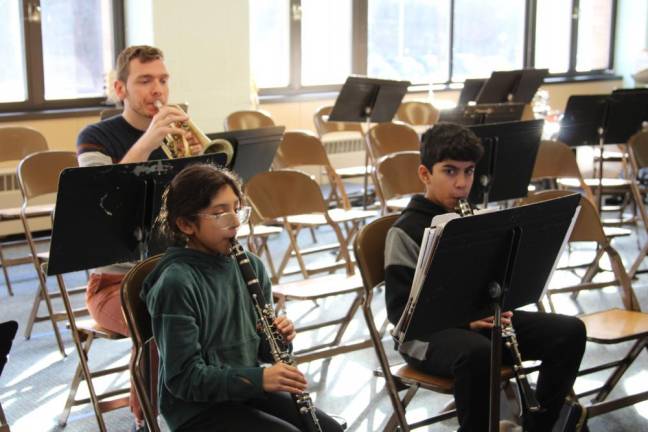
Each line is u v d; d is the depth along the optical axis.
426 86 8.58
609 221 5.43
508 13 9.23
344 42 8.01
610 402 2.92
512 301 2.38
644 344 3.07
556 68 9.80
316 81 7.90
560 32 9.74
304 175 3.98
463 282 2.22
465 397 2.47
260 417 2.11
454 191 2.70
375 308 4.47
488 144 3.87
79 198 2.36
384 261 2.71
